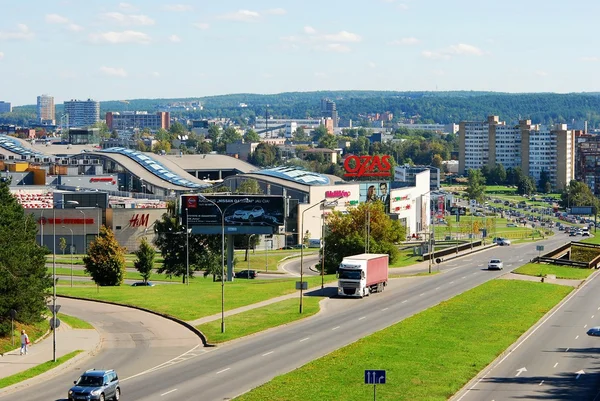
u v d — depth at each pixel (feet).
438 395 331.57
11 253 433.07
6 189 514.27
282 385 336.08
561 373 381.40
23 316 434.30
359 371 364.99
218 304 541.75
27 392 327.67
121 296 571.69
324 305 551.18
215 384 342.03
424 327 474.08
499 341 447.01
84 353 399.65
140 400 315.99
